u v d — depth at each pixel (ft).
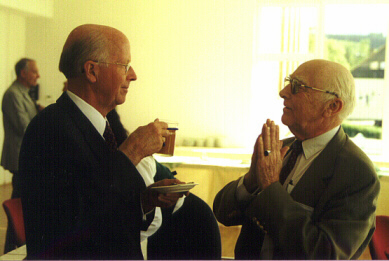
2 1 14.07
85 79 3.88
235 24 12.87
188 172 10.66
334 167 3.55
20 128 11.35
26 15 14.84
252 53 12.81
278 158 3.63
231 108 12.90
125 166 3.66
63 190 3.61
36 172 3.65
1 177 16.37
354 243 3.26
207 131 12.94
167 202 3.99
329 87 3.57
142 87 12.70
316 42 13.89
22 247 5.08
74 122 3.78
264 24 13.84
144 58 12.65
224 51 12.86
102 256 3.61
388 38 13.35
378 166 10.20
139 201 3.78
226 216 4.09
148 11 12.54
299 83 3.65
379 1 13.34
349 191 3.37
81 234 3.59
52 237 3.61
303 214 3.41
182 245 4.82
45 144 3.68
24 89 11.94
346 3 13.52
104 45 3.83
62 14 13.85
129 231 3.71
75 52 3.82
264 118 13.52
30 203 3.66
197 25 12.58
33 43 14.94
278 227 3.38
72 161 3.64
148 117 12.77
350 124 12.62
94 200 3.62
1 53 15.83
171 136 5.03
